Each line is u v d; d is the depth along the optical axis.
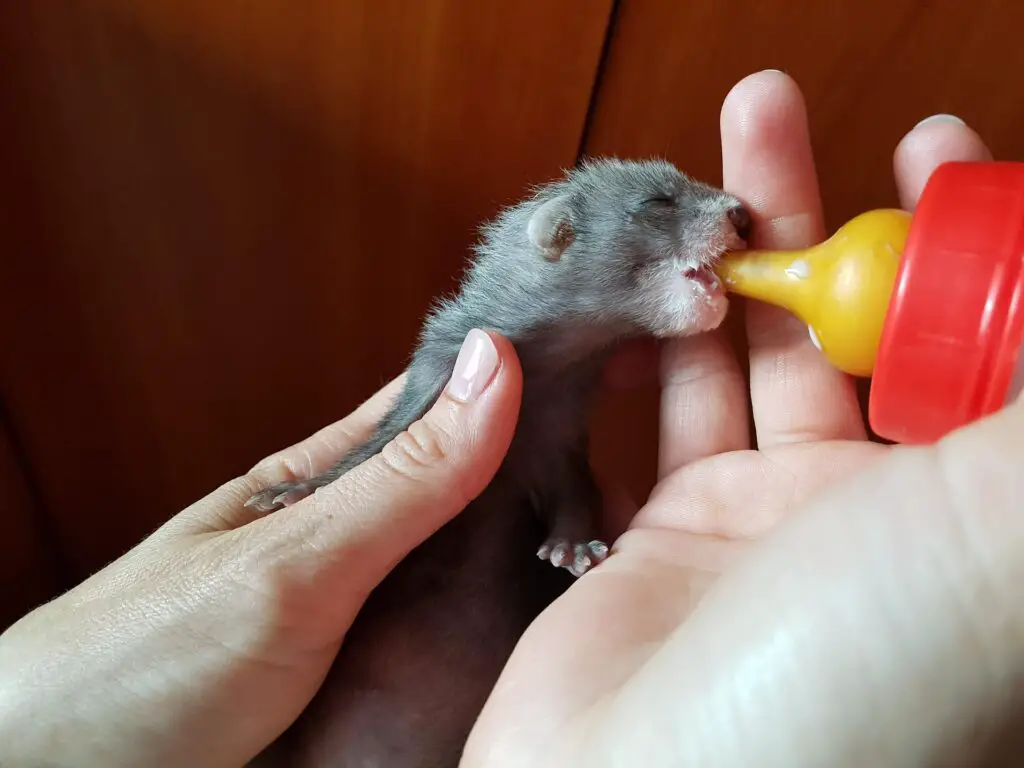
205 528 0.15
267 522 0.14
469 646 0.15
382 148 0.20
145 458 0.24
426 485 0.13
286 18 0.18
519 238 0.17
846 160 0.20
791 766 0.07
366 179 0.20
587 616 0.12
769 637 0.08
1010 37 0.18
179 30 0.18
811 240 0.15
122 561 0.15
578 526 0.16
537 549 0.17
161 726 0.13
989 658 0.07
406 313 0.22
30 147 0.19
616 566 0.13
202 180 0.20
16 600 0.24
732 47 0.18
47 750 0.13
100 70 0.18
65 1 0.17
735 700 0.08
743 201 0.15
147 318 0.22
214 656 0.13
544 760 0.09
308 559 0.13
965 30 0.18
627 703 0.09
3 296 0.21
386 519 0.13
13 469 0.23
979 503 0.07
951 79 0.18
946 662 0.07
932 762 0.07
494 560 0.16
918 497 0.07
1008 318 0.09
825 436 0.15
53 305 0.21
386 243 0.21
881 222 0.11
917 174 0.14
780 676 0.08
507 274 0.17
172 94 0.19
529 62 0.18
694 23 0.18
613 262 0.16
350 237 0.21
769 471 0.15
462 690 0.15
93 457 0.24
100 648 0.13
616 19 0.18
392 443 0.14
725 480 0.15
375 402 0.20
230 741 0.14
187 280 0.21
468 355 0.14
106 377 0.23
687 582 0.13
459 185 0.20
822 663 0.07
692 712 0.08
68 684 0.13
